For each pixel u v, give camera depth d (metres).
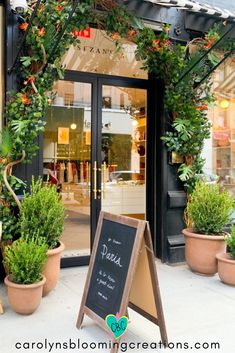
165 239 5.11
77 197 4.98
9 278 3.37
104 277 2.92
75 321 3.23
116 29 4.60
